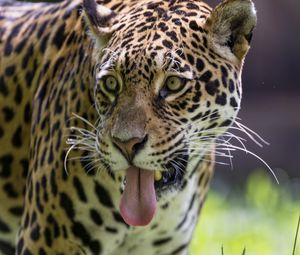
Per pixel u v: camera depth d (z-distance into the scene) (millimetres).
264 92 33125
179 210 10164
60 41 10406
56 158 9812
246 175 28156
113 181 9641
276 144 31484
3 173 10844
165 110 9023
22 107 10680
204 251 16125
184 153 9203
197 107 9141
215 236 17328
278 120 32469
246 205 20844
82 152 9625
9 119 10750
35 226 10016
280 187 22922
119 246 10242
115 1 10086
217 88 9211
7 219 11047
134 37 9102
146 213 9195
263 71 33125
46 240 9953
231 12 9266
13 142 10750
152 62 8922
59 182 9797
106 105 9164
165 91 9039
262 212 19812
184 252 10680
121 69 8969
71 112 9766
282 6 32875
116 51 9062
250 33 9438
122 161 9055
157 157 9016
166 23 9188
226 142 10305
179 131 9094
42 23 10797
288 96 33062
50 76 10320
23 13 11344
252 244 16672
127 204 9195
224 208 20312
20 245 10219
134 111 8898
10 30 11133
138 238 10211
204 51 9195
